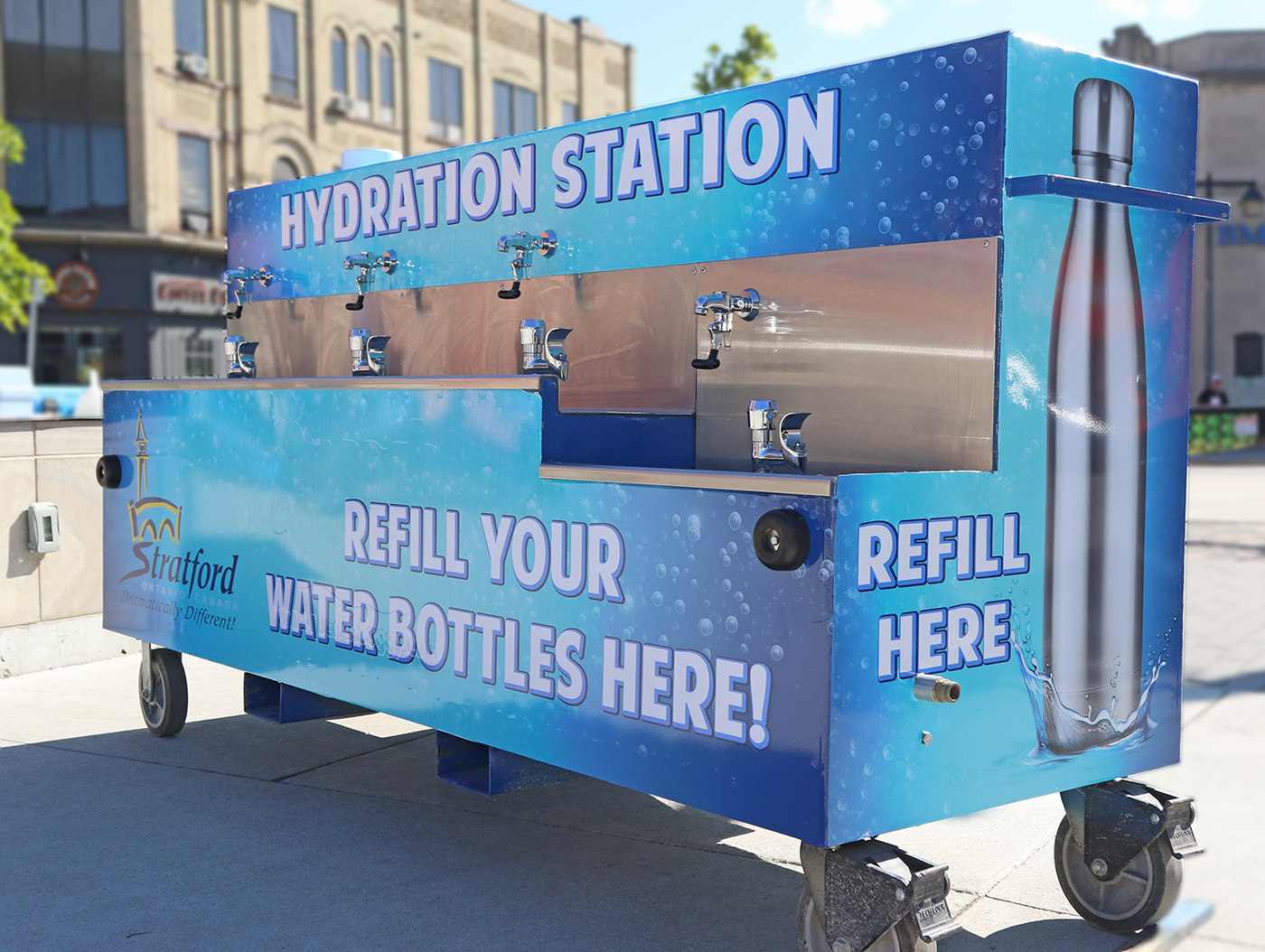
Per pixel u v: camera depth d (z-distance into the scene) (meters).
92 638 7.30
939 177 3.11
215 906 3.65
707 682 2.93
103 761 5.20
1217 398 33.84
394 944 3.38
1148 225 3.27
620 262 4.09
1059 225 3.08
